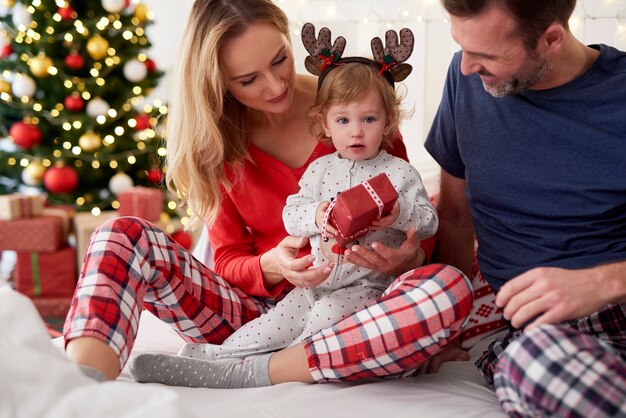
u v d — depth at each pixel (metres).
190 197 1.59
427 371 1.38
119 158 3.35
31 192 3.53
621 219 1.28
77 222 3.01
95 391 0.89
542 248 1.33
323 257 1.43
